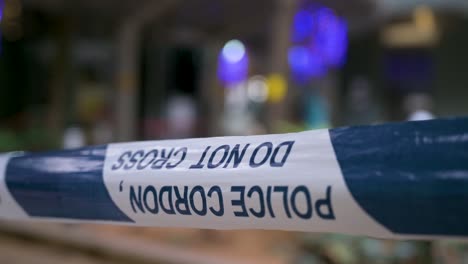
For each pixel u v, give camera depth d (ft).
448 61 47.42
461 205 3.33
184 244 21.56
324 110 50.80
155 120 59.16
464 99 46.44
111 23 45.44
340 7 36.65
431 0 38.11
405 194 3.51
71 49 44.29
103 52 62.90
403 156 3.62
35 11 43.68
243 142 4.62
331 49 46.26
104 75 63.93
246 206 4.34
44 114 53.57
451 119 3.54
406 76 54.34
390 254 13.65
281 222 4.18
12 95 59.93
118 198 5.25
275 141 4.38
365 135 3.87
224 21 44.11
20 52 60.03
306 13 39.32
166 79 63.93
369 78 56.13
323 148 4.05
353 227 3.80
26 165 6.20
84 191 5.50
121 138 43.37
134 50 43.16
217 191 4.51
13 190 6.27
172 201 4.83
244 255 19.86
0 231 25.12
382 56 55.11
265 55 59.77
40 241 23.41
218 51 53.93
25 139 35.42
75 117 44.73
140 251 20.59
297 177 4.07
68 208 5.75
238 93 70.79
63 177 5.76
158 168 4.99
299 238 17.13
